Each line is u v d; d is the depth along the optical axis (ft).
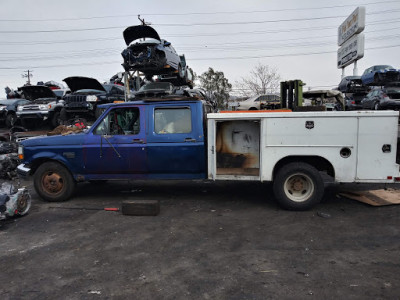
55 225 16.72
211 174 18.81
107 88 46.11
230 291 10.04
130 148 19.65
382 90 49.11
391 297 9.48
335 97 27.73
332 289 9.98
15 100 53.62
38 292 10.31
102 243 14.16
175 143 19.25
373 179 17.11
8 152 33.04
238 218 17.02
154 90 31.94
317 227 15.37
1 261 12.67
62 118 44.75
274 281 10.56
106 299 9.80
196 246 13.57
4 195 17.06
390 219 16.17
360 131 16.99
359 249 12.84
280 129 17.61
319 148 17.37
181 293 10.01
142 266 11.89
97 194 22.93
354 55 94.02
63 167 20.68
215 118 18.33
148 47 38.37
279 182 17.79
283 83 24.64
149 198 21.48
